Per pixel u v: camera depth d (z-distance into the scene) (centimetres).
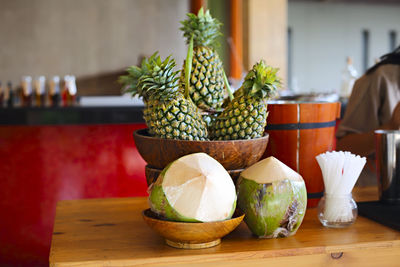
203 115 98
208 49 102
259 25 659
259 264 84
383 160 111
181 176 81
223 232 82
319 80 1576
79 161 267
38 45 650
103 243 89
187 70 97
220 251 83
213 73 101
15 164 259
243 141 89
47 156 263
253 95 91
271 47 664
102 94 679
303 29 1545
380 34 1606
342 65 1591
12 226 260
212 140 95
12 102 411
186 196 80
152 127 93
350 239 90
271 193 86
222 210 81
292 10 1530
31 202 262
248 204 87
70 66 666
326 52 1572
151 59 93
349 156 96
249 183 87
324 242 88
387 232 94
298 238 90
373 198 121
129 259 80
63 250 85
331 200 98
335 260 87
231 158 90
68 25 660
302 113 108
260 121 91
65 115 259
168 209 80
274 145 108
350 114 179
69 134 265
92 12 668
